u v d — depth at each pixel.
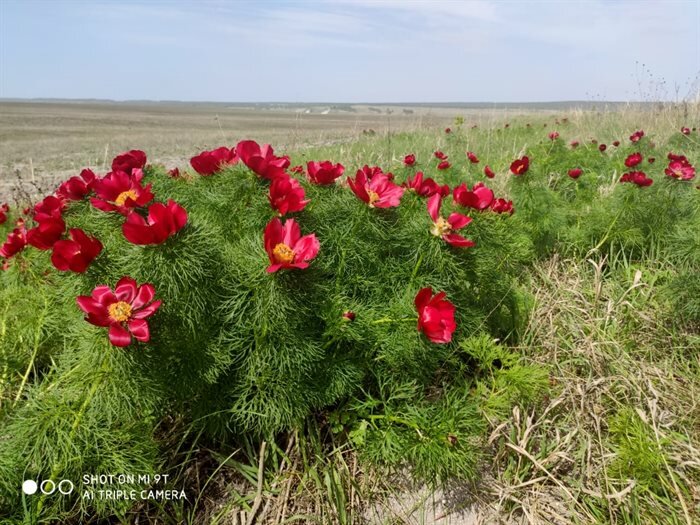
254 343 0.70
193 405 0.69
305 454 0.70
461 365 0.84
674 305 0.97
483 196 0.84
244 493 0.68
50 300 0.78
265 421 0.67
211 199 0.80
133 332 0.54
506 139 3.12
